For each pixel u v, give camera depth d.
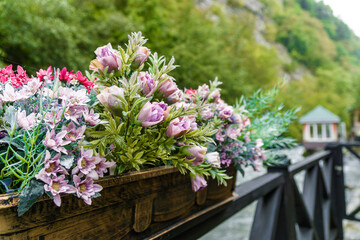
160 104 0.45
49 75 0.46
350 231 2.89
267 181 1.06
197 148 0.47
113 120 0.40
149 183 0.50
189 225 0.62
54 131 0.34
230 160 0.69
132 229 0.47
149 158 0.46
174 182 0.56
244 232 3.43
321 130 13.13
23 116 0.33
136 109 0.43
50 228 0.34
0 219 0.30
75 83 0.47
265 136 0.82
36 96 0.40
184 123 0.46
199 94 0.64
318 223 1.76
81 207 0.38
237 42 13.66
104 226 0.42
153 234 0.52
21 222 0.31
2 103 0.36
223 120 0.67
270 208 1.11
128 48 0.46
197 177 0.53
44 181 0.32
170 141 0.45
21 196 0.30
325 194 2.08
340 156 2.41
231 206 0.83
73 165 0.37
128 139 0.42
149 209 0.50
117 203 0.44
